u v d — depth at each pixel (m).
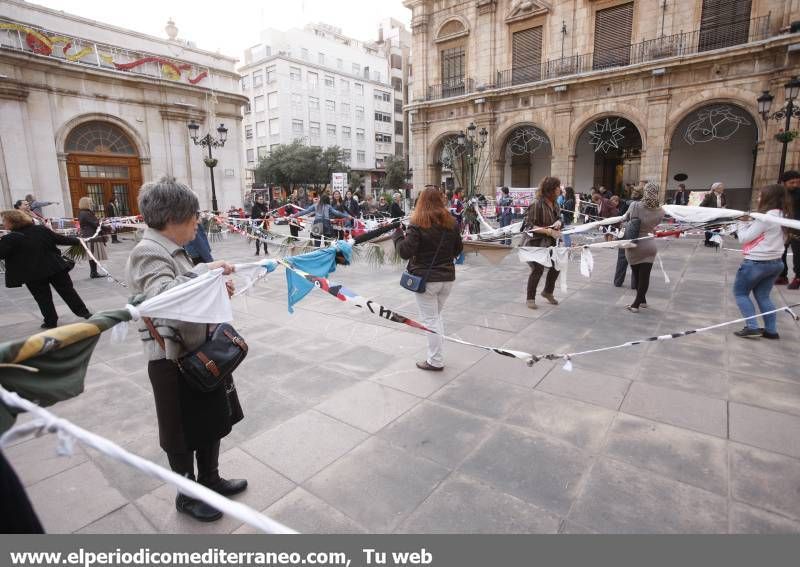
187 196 1.98
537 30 21.83
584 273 5.31
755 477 2.46
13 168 15.23
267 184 43.75
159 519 2.26
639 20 18.95
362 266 9.19
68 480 2.57
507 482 2.48
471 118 24.33
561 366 3.99
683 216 4.73
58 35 16.00
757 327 4.56
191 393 2.10
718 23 17.33
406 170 51.69
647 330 4.93
